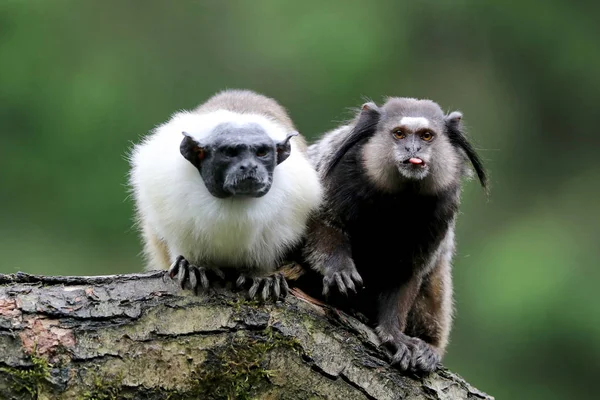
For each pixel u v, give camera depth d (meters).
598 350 22.22
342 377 9.68
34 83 25.22
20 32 25.59
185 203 10.30
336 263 11.11
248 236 10.38
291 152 10.87
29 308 8.75
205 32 26.47
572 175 27.27
